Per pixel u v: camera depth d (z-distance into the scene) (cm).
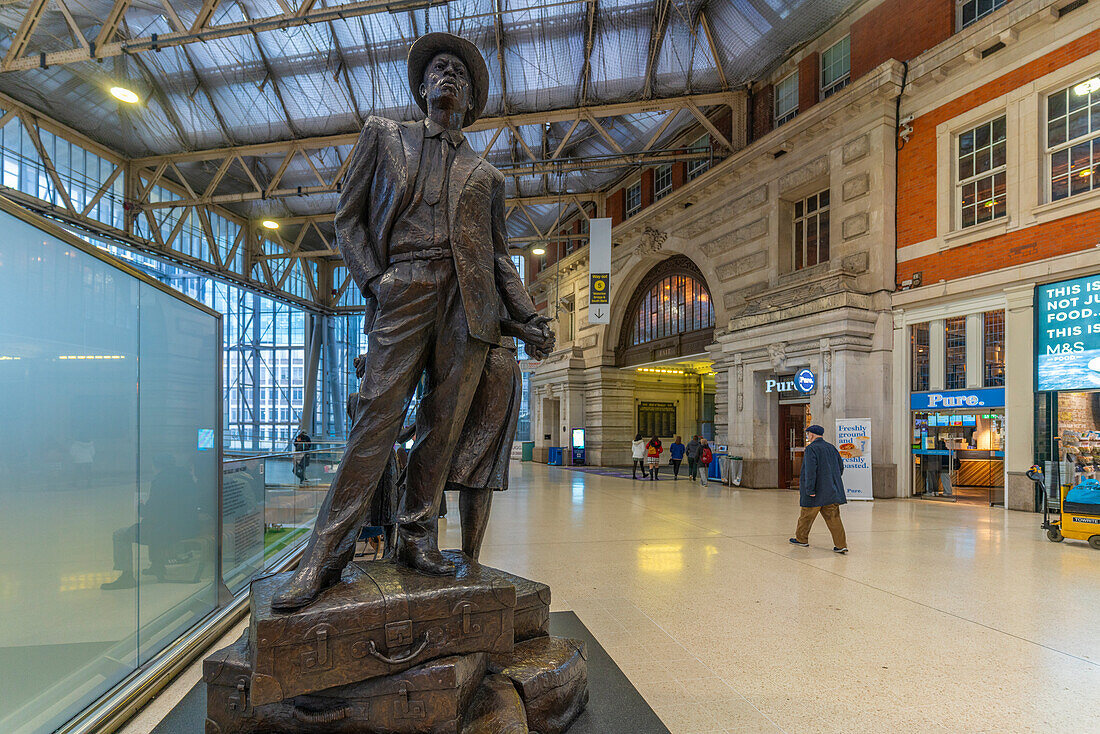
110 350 295
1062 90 1113
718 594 521
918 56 1339
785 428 1623
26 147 1791
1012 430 1134
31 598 235
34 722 236
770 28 1600
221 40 1534
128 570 310
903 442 1338
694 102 1817
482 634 225
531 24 1538
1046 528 803
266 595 229
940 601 500
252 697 194
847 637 411
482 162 262
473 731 217
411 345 237
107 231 1923
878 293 1374
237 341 3312
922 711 300
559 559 666
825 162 1528
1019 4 1135
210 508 422
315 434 3294
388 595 215
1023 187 1146
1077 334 1043
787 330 1490
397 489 305
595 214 2709
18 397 229
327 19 1166
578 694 267
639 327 2525
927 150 1329
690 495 1404
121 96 1453
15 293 226
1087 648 390
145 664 326
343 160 2219
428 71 263
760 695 318
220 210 2688
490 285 252
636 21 1563
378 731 212
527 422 3656
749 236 1781
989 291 1185
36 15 1230
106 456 290
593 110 1769
